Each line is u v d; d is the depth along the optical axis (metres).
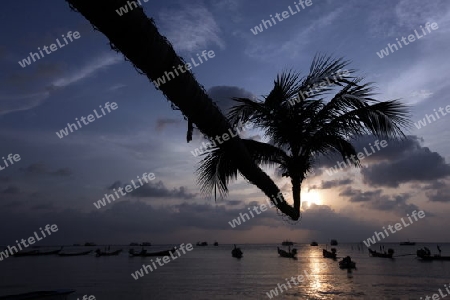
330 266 74.25
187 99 1.88
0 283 46.34
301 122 5.07
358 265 72.25
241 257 116.44
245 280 48.81
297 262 89.56
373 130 4.82
